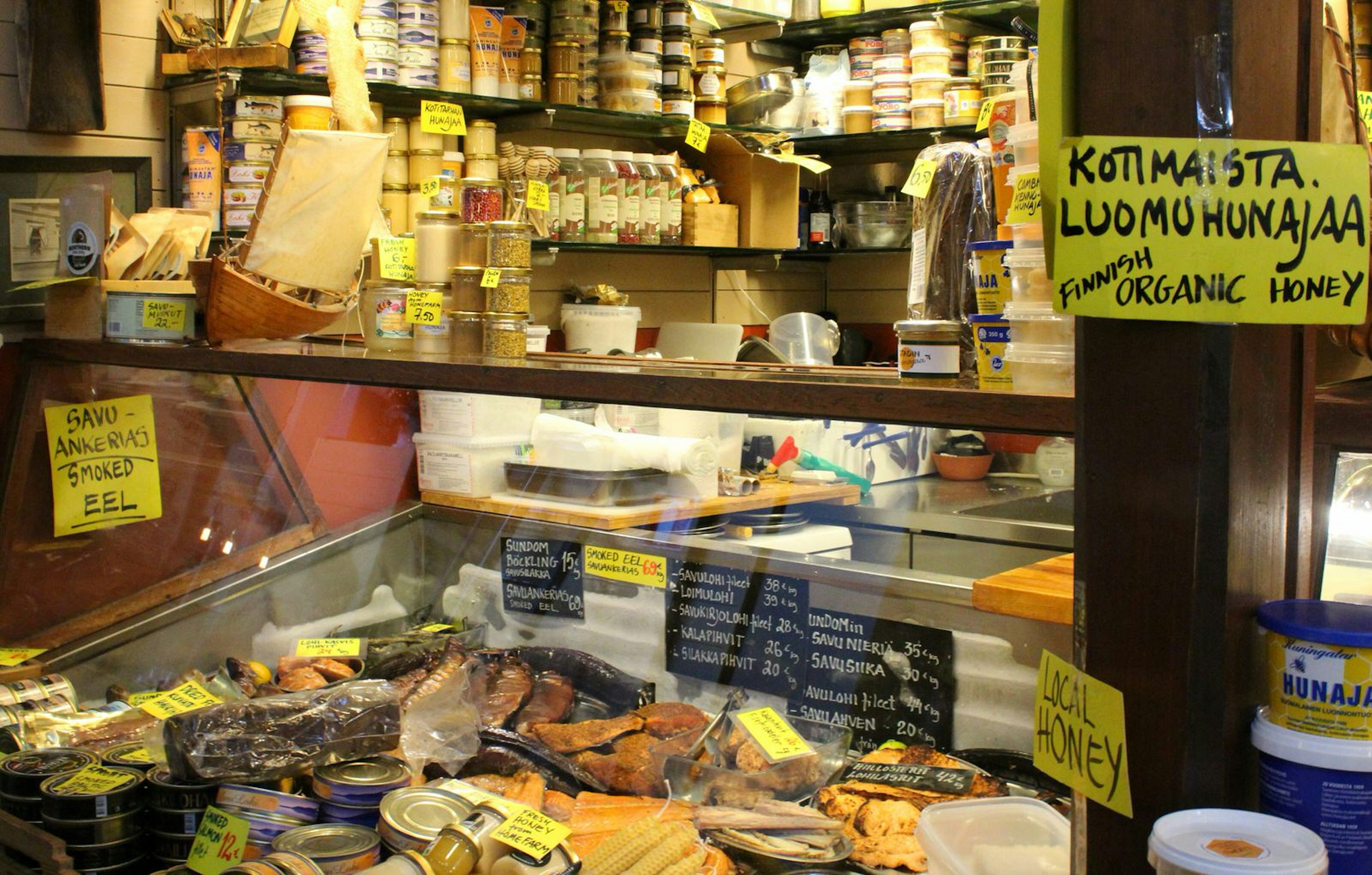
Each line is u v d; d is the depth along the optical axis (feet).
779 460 5.41
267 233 5.80
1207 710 2.35
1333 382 4.57
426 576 6.64
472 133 11.14
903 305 16.38
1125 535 2.42
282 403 6.54
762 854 4.31
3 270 7.90
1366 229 2.17
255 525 6.57
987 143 4.57
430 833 4.39
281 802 4.64
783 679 5.10
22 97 8.30
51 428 6.62
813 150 15.65
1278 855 2.07
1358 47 4.73
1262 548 2.46
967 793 4.31
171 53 8.98
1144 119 2.26
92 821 4.60
